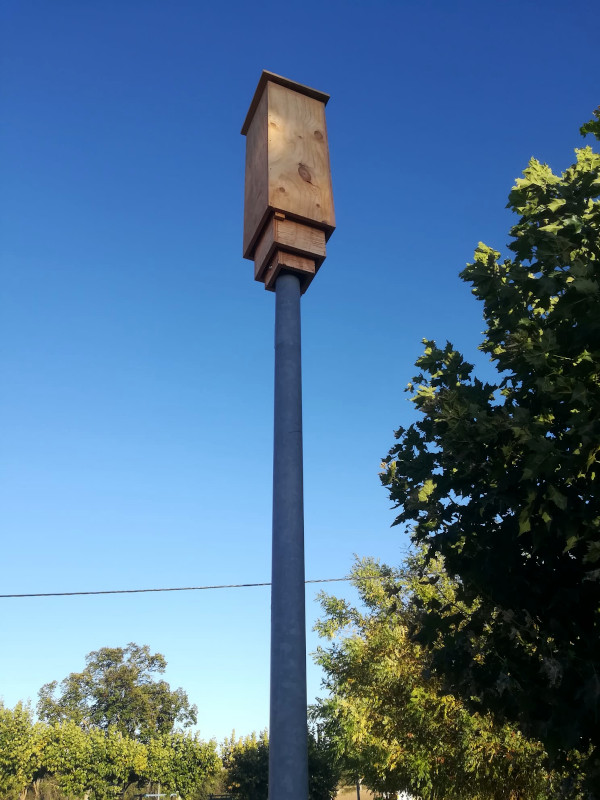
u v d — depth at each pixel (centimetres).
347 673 1286
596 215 455
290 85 356
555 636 404
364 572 1385
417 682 1029
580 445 387
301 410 282
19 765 4550
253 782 2327
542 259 449
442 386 507
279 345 295
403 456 507
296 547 250
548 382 396
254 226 331
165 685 7444
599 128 477
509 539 428
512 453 420
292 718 221
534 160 527
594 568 409
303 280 320
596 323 383
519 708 396
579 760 405
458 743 961
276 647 233
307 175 333
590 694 352
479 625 436
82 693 7275
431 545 439
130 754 4884
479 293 517
